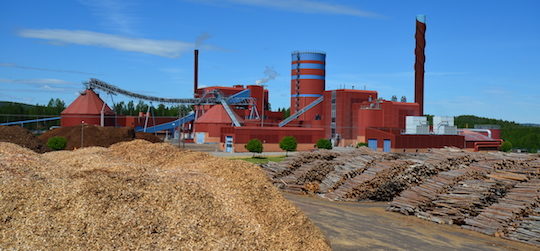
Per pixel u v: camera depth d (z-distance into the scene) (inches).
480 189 1052.5
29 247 483.5
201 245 549.6
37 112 6879.9
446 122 3725.4
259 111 4872.0
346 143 4082.2
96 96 3882.9
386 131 3676.2
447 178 1169.4
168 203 613.6
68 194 579.8
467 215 1013.2
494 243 874.8
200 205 629.0
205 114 4301.2
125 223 550.3
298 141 3427.7
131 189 622.8
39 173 633.0
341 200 1283.2
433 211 1071.0
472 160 1348.4
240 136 3166.8
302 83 4544.8
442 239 882.8
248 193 721.6
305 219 718.5
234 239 582.2
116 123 4178.2
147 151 956.6
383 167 1353.3
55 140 2139.5
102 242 513.0
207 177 740.7
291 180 1456.7
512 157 1307.8
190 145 3814.0
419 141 3398.1
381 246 802.2
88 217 546.3
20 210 533.3
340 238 834.8
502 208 956.6
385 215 1108.5
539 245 852.0
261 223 660.7
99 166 757.3
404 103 3944.4
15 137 1790.1
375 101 3907.5
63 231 516.4
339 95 4131.4
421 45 4475.9
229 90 4928.6
